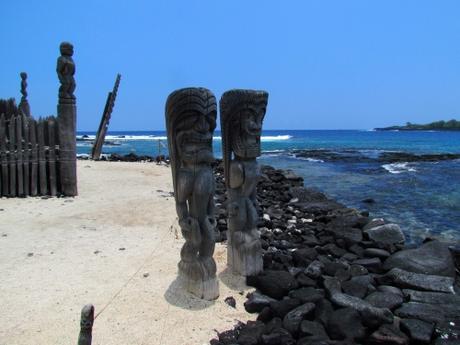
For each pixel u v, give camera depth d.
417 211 10.84
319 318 4.09
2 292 4.62
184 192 4.44
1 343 3.63
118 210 8.41
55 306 4.31
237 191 5.20
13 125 9.47
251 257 5.11
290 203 10.51
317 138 86.69
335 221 8.07
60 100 9.37
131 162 17.98
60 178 9.76
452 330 4.02
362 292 4.71
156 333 3.88
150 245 6.30
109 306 4.33
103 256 5.80
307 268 5.17
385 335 3.80
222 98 5.05
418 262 5.72
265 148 45.78
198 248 4.61
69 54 9.28
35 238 6.56
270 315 4.23
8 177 9.57
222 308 4.42
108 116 19.25
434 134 111.50
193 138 4.38
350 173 19.70
